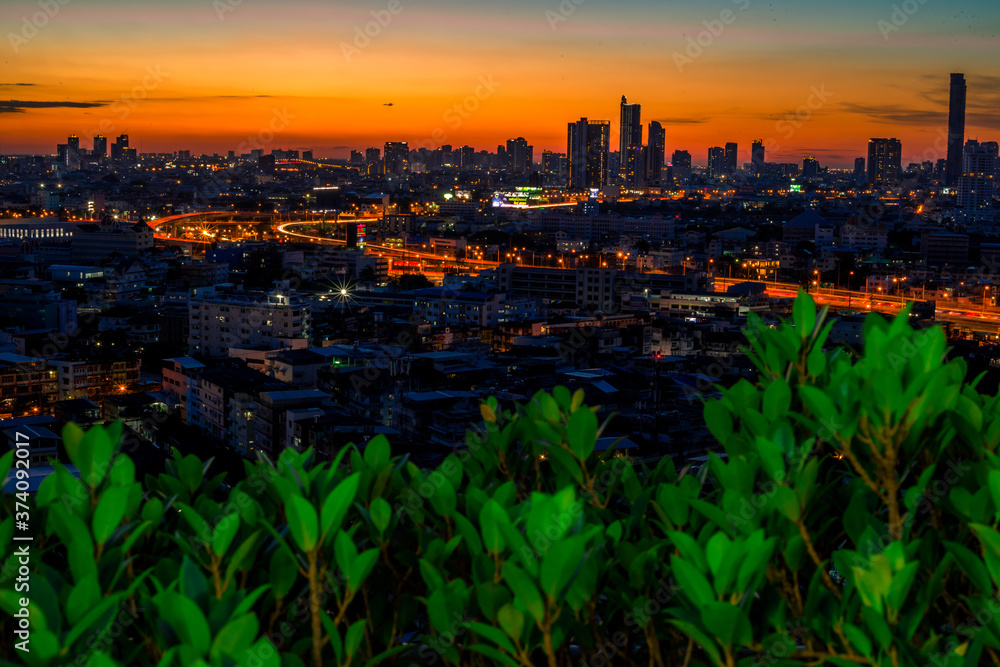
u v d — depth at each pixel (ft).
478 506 27.48
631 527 28.96
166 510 28.45
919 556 25.43
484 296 597.11
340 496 23.90
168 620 21.11
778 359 31.35
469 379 345.72
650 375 315.78
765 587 24.29
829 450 33.04
